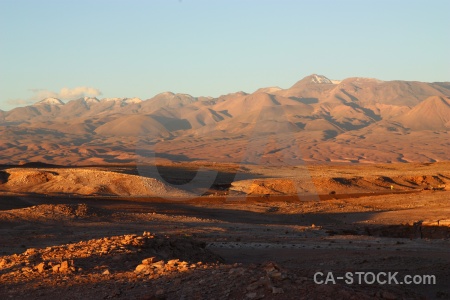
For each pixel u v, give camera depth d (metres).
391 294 11.39
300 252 27.55
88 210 43.50
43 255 19.67
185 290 12.67
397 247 29.70
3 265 18.55
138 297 13.09
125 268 17.25
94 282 15.15
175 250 21.61
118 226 39.62
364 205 64.06
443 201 62.50
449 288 18.58
